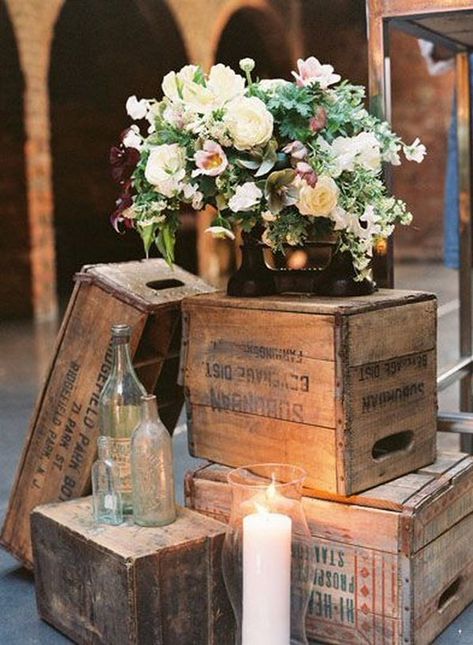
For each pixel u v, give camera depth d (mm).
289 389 1927
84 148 10102
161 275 2354
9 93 7461
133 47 9609
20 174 7609
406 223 2047
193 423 2139
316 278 2070
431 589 1926
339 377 1837
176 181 1923
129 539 1863
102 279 2232
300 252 2111
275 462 1977
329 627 1951
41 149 7688
